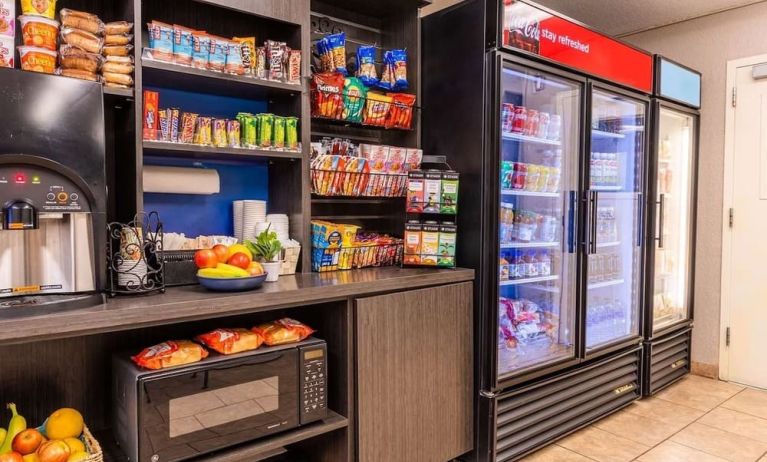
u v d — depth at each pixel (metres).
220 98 2.24
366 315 1.95
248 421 1.71
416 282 2.12
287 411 1.80
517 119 2.53
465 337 2.30
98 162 1.52
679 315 3.66
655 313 3.44
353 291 1.92
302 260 2.21
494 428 2.28
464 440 2.31
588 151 2.69
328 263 2.24
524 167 2.60
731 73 3.47
